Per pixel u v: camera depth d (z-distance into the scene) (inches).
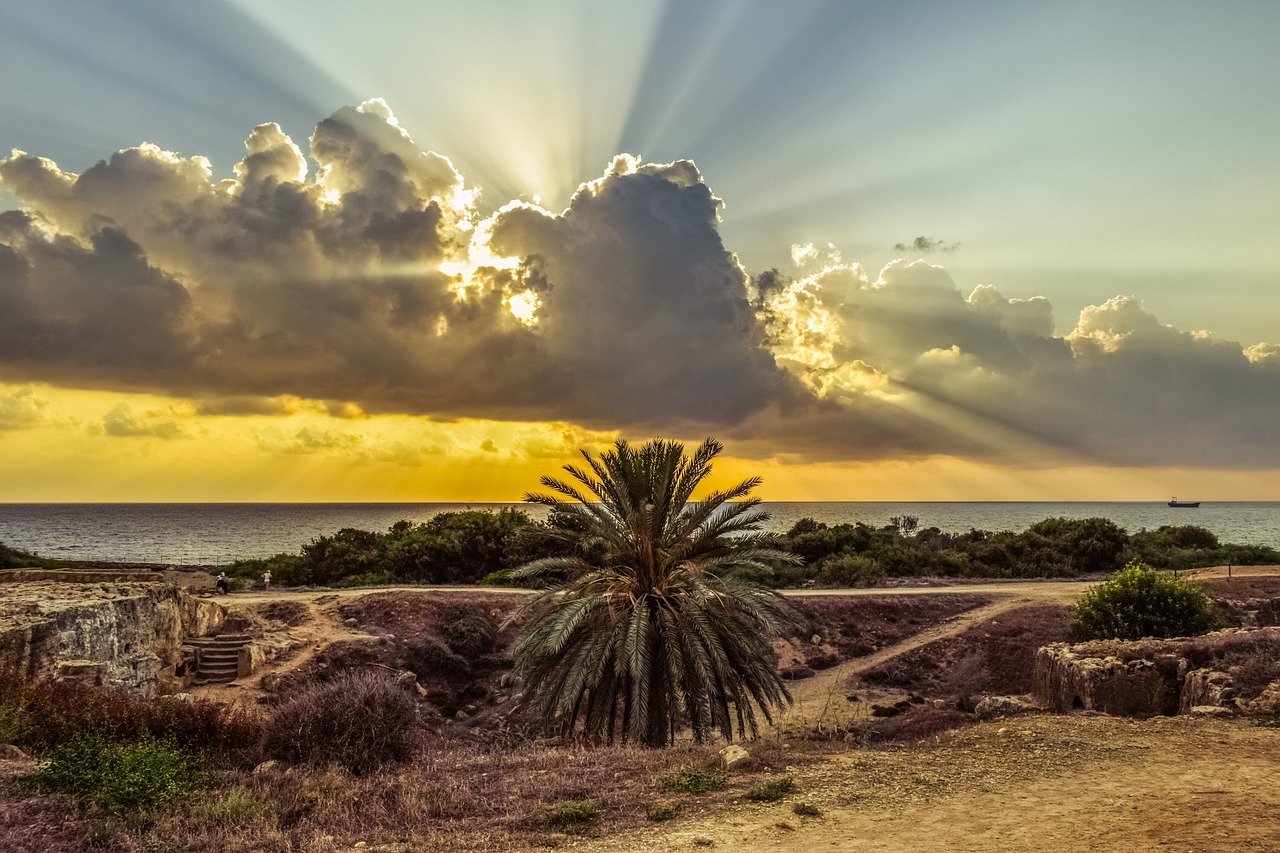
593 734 687.7
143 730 454.3
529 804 357.7
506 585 1644.9
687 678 661.9
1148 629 904.9
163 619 930.7
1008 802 333.1
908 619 1435.8
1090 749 417.7
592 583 729.6
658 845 294.4
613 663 693.9
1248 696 545.3
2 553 1813.5
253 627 1122.0
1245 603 1342.3
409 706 504.1
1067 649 749.9
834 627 1401.3
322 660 1060.5
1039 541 2145.7
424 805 359.6
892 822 313.1
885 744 472.7
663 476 734.5
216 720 484.1
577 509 742.5
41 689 493.4
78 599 832.3
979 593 1541.6
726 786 373.4
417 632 1259.8
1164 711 627.5
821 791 357.7
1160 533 2539.4
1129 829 287.1
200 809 350.9
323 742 460.1
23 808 320.2
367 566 1946.4
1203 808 307.6
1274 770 369.7
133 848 299.9
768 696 711.7
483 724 1015.6
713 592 690.8
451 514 2237.9
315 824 341.4
